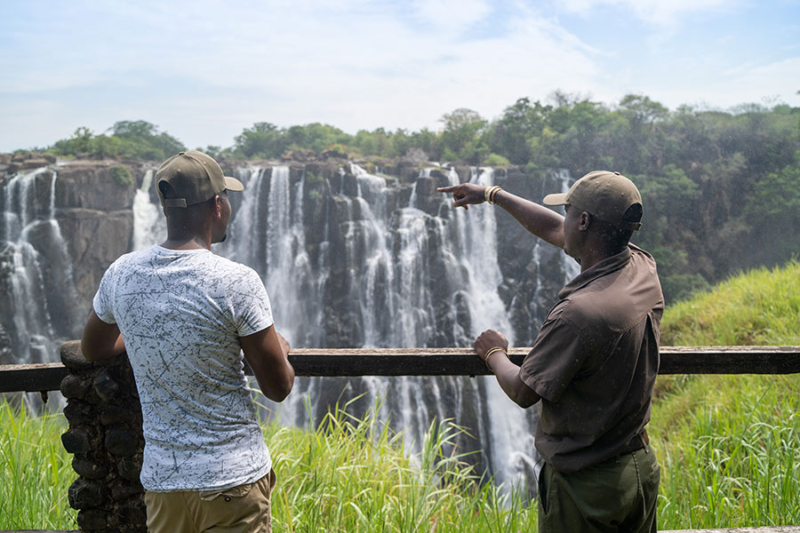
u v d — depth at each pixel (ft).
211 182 5.80
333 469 10.53
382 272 105.91
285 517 9.18
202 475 5.45
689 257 119.96
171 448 5.50
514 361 7.04
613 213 6.07
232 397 5.65
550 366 5.84
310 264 107.34
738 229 120.06
